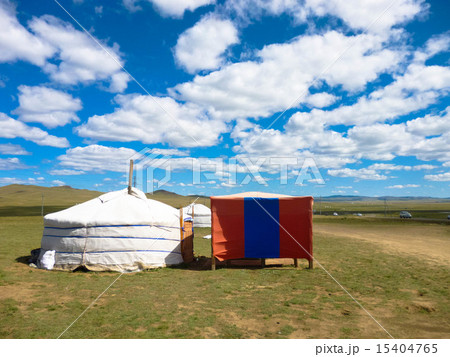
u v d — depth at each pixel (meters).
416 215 68.00
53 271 9.82
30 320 5.46
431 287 7.95
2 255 12.07
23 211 82.50
